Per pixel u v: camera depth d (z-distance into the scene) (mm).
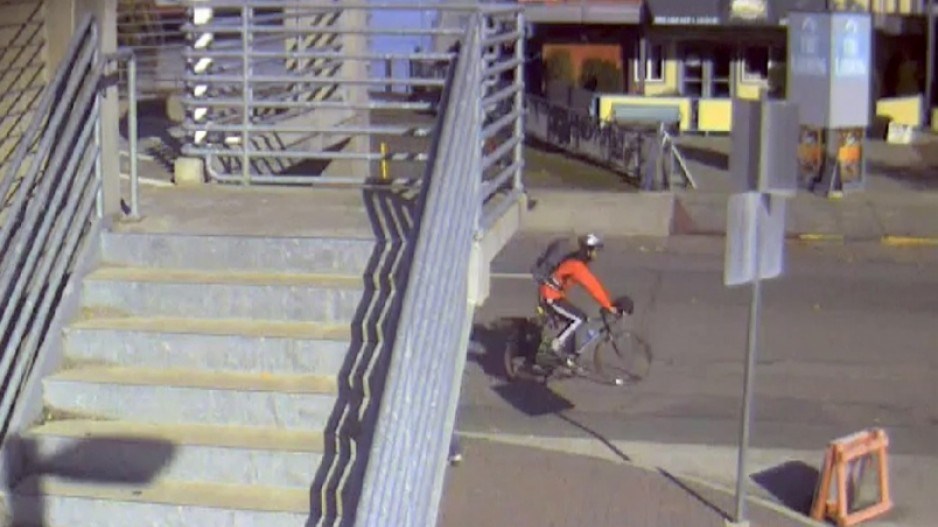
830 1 35125
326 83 9547
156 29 16375
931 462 13312
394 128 9141
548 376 15570
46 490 6938
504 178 9195
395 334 6012
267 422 7195
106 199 8094
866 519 11961
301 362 7395
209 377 7371
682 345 17109
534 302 19031
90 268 7875
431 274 6367
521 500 11969
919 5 40562
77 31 7625
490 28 9727
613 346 15656
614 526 11414
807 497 12508
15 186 8602
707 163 32281
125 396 7273
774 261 11523
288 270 7891
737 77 40344
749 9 38688
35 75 8984
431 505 6520
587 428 14195
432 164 6793
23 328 7086
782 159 11305
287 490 6941
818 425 14344
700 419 14500
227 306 7676
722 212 26375
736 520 11555
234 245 7926
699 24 39031
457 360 7332
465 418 14438
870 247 24016
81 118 7570
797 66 27891
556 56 41125
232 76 9703
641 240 24344
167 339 7469
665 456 13453
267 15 11930
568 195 26422
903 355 16844
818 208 26625
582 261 15641
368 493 5312
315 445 7023
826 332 17797
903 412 14797
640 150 29609
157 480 7035
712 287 20250
